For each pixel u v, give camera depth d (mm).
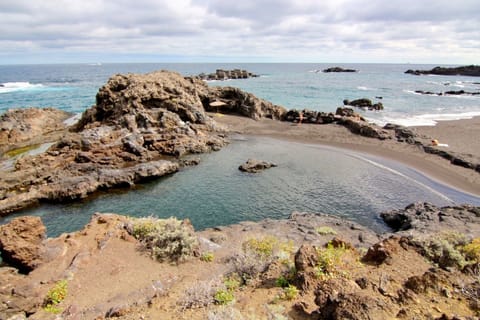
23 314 10680
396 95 91812
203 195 28516
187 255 14828
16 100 78750
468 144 41594
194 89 59438
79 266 13414
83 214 25234
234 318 8125
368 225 23312
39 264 13281
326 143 44844
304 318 7879
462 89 107625
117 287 12250
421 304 7734
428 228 19641
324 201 27172
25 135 46312
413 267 10594
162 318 9281
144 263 14242
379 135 45844
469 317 6539
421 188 29531
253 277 11609
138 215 24922
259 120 58906
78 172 31875
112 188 30016
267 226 21094
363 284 9039
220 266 14023
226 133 50625
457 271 9820
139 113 45188
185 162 36344
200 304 9922
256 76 175250
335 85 122312
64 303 11227
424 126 52031
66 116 60281
